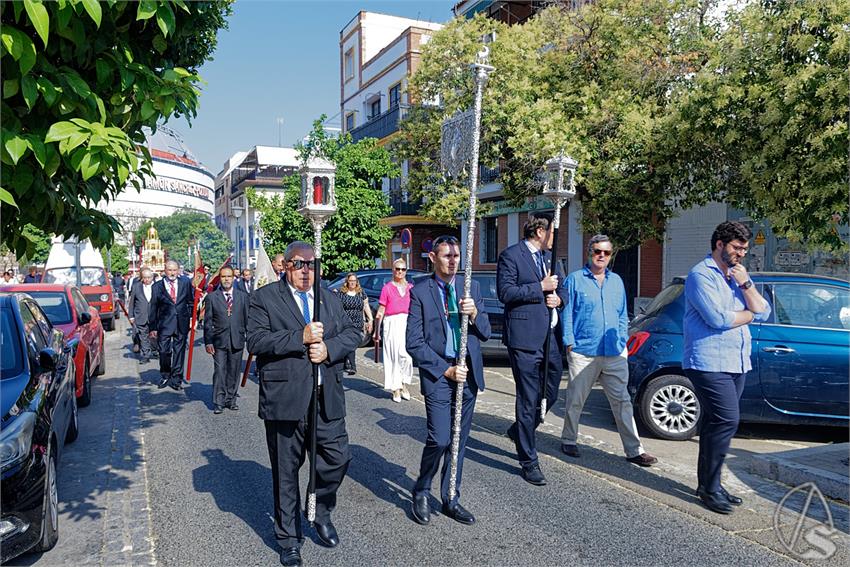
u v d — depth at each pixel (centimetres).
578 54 1327
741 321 447
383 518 462
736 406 458
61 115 332
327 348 391
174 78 378
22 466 391
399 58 2805
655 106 1237
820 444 655
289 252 402
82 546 423
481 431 705
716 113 952
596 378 592
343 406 414
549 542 419
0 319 523
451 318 464
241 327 830
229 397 846
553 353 583
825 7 816
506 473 557
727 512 461
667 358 667
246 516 471
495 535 431
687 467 572
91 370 916
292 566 386
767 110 852
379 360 1245
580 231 1402
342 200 1689
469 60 1388
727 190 1143
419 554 404
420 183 1627
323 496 417
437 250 458
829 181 784
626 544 415
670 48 1271
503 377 1061
